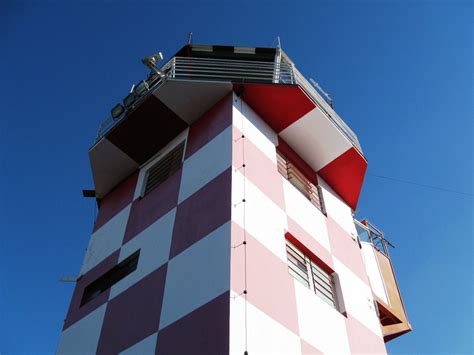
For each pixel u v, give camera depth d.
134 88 17.81
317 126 17.62
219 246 12.10
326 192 18.67
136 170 19.03
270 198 14.62
